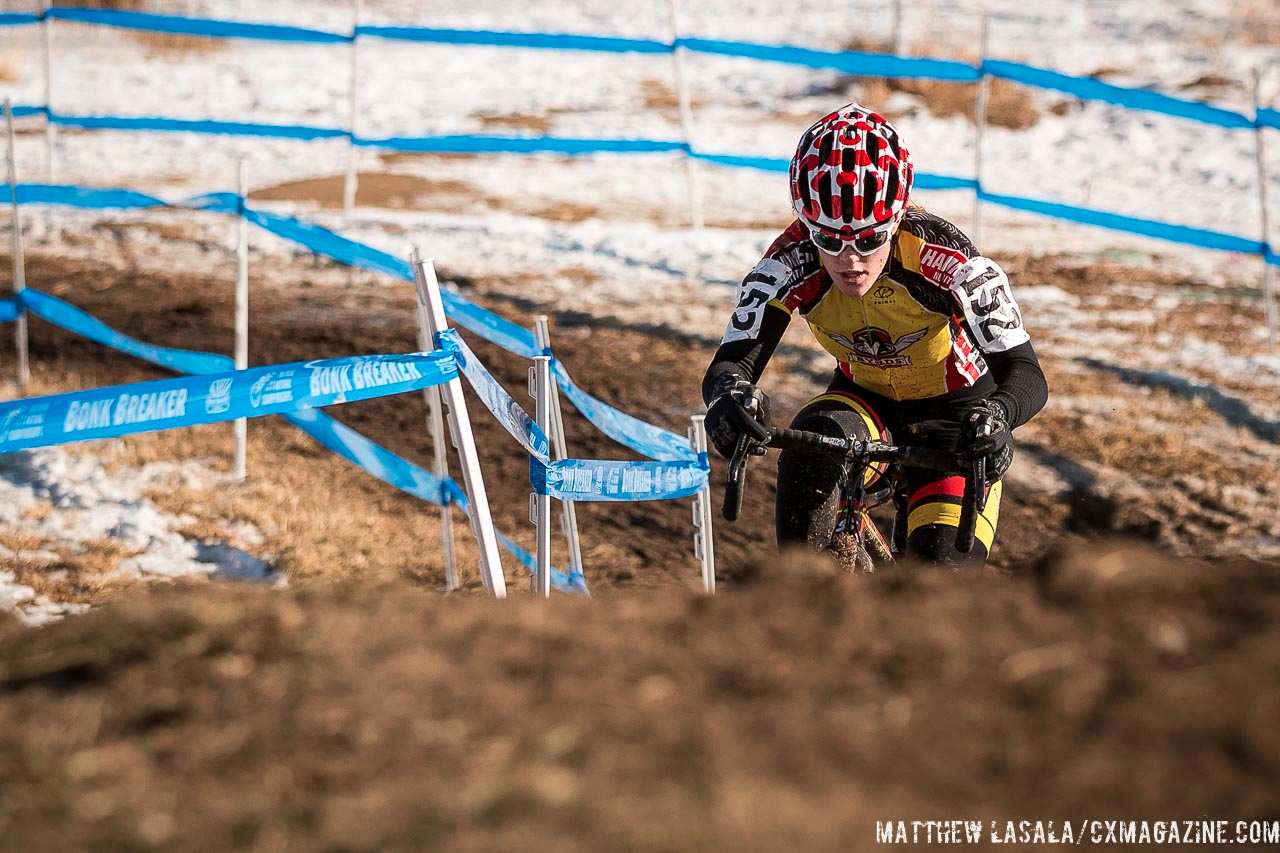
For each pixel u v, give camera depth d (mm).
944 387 12938
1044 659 6848
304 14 71375
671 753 6051
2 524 19516
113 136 48344
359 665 6984
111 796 5820
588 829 5426
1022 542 20422
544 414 13539
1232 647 6859
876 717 6371
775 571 8461
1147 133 50156
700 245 37250
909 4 73375
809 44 63219
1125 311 32156
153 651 7234
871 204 11156
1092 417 25203
